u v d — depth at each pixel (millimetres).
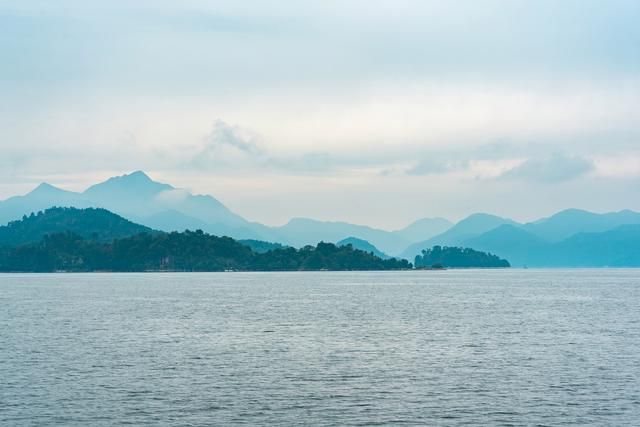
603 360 76125
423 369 70750
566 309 148000
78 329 107438
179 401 57406
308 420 52312
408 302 171125
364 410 54875
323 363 74375
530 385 63062
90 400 57562
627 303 168750
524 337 96188
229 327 109438
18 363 74438
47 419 52250
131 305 161375
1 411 54250
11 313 139000
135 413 53844
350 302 171125
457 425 51094
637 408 55219
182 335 98875
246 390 61281
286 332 102188
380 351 82688
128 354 80812
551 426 50844
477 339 93938
